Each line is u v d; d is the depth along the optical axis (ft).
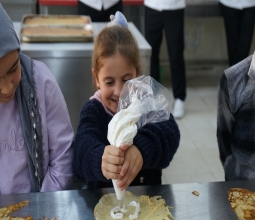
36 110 3.01
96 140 2.88
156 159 2.79
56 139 3.18
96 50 3.24
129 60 3.14
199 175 6.88
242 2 9.46
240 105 3.34
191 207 2.57
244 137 3.38
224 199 2.65
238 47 10.03
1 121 2.96
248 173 3.40
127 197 2.68
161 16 8.73
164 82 11.48
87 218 2.46
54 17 6.91
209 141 8.09
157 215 2.50
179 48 8.88
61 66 5.33
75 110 5.64
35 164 3.07
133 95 2.54
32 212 2.49
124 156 2.51
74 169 3.03
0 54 2.40
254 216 2.49
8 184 3.04
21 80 2.95
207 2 10.07
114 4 8.25
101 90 3.25
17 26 6.43
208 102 10.09
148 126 2.86
